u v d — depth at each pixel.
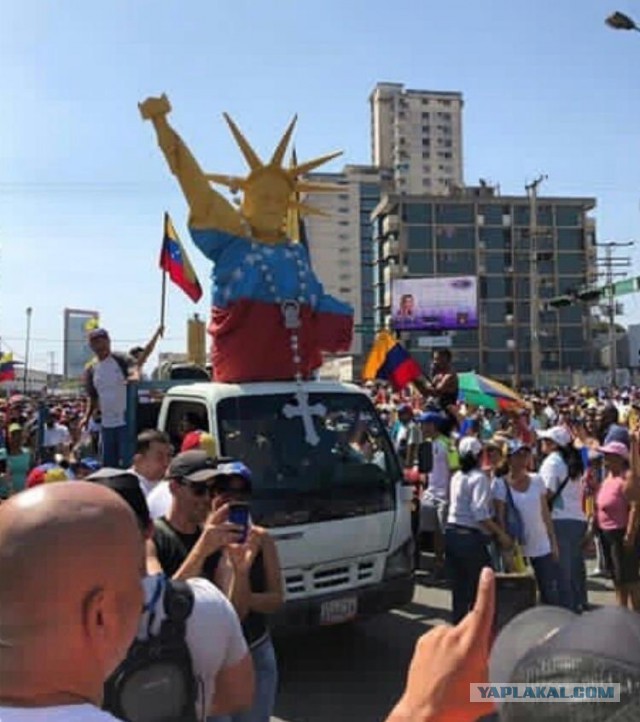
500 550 7.43
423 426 10.05
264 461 6.41
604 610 1.14
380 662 6.76
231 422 6.56
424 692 1.21
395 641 7.35
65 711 1.30
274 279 7.52
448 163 155.50
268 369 7.39
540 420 19.62
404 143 154.12
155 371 10.62
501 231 100.50
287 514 6.16
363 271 131.12
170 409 7.38
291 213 8.95
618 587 7.46
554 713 1.06
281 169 8.10
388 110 155.25
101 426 8.40
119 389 8.31
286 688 6.17
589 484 10.41
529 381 96.69
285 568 6.04
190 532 3.72
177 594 2.53
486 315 98.94
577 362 98.31
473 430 11.70
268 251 7.69
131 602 1.42
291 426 6.68
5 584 1.33
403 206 100.19
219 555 3.67
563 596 7.72
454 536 7.32
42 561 1.33
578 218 101.31
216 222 7.58
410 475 9.91
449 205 100.50
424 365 78.56
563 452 8.12
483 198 100.56
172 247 11.41
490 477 7.67
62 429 13.55
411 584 6.74
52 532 1.34
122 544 1.41
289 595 6.04
